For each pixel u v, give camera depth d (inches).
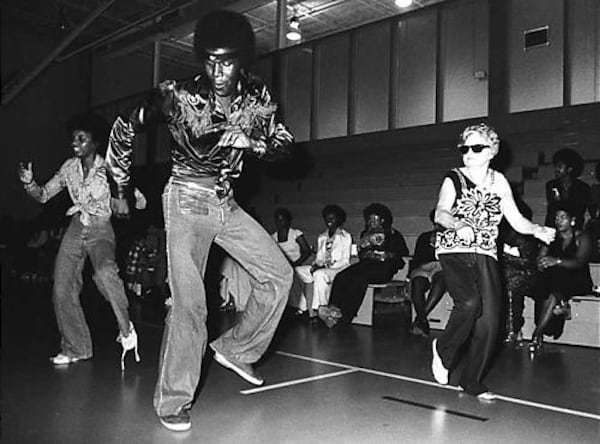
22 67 578.9
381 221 269.9
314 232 344.5
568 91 398.0
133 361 162.9
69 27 549.6
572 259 199.5
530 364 170.1
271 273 126.4
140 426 106.9
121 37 594.2
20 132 581.9
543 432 106.6
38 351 175.5
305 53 569.9
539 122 348.5
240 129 111.0
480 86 473.4
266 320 130.6
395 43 466.3
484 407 122.4
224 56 107.4
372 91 533.0
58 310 158.9
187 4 510.6
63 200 505.7
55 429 104.0
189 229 113.3
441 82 446.9
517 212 131.9
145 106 115.1
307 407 120.9
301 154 443.5
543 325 196.9
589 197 236.2
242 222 121.1
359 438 102.4
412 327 226.1
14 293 347.6
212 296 298.5
